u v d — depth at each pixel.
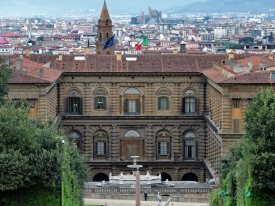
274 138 164.25
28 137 167.62
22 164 162.88
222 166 189.50
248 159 163.00
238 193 165.25
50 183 164.62
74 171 183.25
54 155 164.88
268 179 161.62
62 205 166.62
